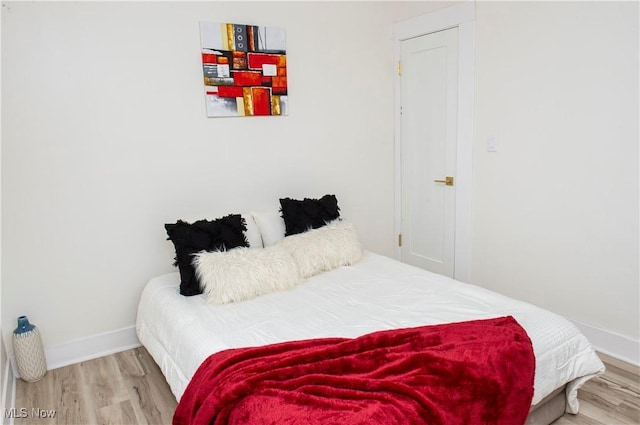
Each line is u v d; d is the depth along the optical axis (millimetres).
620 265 2451
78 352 2668
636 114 2289
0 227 2373
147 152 2727
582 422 1970
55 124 2443
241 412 1399
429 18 3318
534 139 2771
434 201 3537
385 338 1710
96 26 2494
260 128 3117
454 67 3205
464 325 1825
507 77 2867
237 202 3090
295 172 3320
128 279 2775
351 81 3494
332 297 2354
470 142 3172
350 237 2934
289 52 3168
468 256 3324
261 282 2406
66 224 2545
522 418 1572
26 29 2314
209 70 2848
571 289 2703
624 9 2271
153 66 2682
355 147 3602
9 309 2447
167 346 2168
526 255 2930
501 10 2836
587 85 2471
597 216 2518
